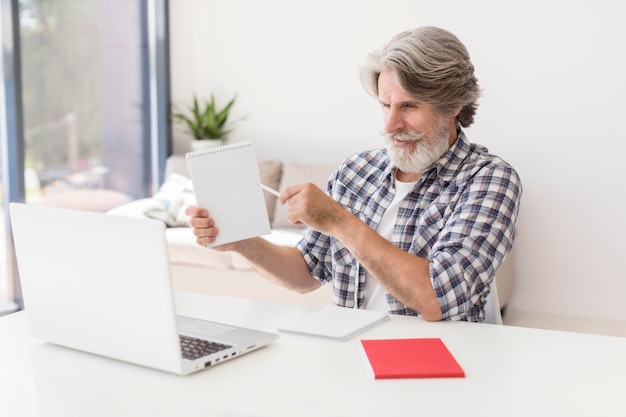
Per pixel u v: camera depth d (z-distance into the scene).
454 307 1.61
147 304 1.27
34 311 1.45
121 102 4.69
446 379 1.28
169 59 4.94
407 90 1.68
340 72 4.50
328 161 4.60
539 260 4.12
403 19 4.29
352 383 1.26
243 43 4.74
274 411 1.15
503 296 3.91
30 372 1.33
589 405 1.17
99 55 4.49
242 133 4.81
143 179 4.92
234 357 1.38
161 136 4.97
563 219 4.05
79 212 1.30
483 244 1.66
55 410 1.16
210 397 1.20
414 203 1.83
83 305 1.36
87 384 1.27
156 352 1.29
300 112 4.64
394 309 1.76
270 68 4.68
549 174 4.05
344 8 4.44
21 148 3.90
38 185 4.11
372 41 4.39
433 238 1.78
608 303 4.01
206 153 1.49
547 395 1.21
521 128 4.07
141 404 1.18
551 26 3.96
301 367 1.34
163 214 4.13
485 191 1.73
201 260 3.84
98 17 4.46
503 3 4.04
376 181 1.95
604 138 3.92
